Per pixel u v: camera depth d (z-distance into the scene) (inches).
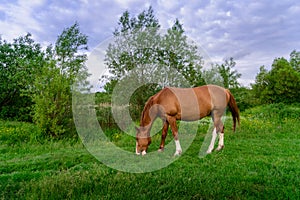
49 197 121.7
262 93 924.0
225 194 127.1
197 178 149.0
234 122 265.9
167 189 133.9
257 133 339.0
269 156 212.4
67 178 146.9
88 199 119.3
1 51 542.3
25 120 502.6
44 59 484.4
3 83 507.2
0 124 377.4
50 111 297.3
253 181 149.1
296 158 205.0
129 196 122.0
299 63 1119.0
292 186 137.9
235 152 226.7
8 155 225.8
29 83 364.2
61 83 312.0
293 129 373.4
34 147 258.1
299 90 890.1
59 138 302.8
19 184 145.0
